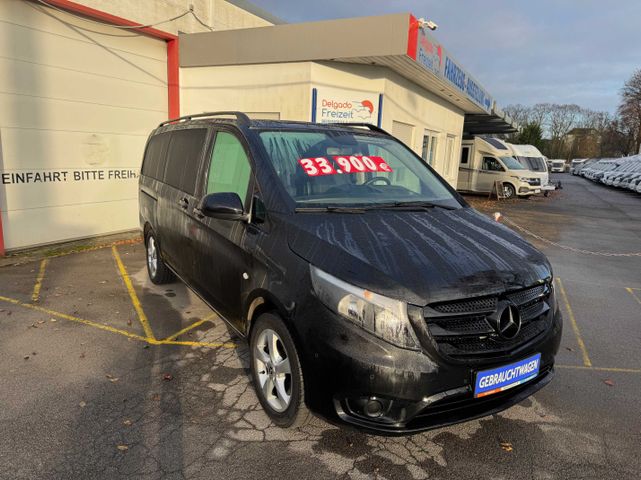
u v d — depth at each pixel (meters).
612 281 6.98
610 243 10.45
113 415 3.14
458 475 2.69
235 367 3.86
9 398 3.31
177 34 10.08
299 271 2.71
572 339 4.71
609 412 3.39
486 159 22.56
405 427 2.45
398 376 2.38
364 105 10.45
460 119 18.17
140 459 2.71
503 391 2.66
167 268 5.61
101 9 8.41
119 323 4.72
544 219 14.54
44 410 3.17
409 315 2.41
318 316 2.55
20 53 7.43
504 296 2.64
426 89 13.47
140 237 9.10
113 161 9.17
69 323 4.69
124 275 6.38
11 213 7.56
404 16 8.51
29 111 7.64
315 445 2.89
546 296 2.95
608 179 34.97
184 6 10.15
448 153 17.31
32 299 5.36
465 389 2.50
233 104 10.27
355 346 2.43
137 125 9.59
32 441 2.84
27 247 7.86
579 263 8.18
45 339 4.30
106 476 2.57
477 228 3.28
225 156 3.87
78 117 8.43
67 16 8.02
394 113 11.35
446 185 4.21
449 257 2.70
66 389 3.45
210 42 9.92
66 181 8.36
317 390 2.58
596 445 3.00
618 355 4.36
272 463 2.72
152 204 5.40
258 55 9.67
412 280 2.48
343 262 2.58
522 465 2.79
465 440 3.00
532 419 3.27
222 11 11.39
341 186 3.52
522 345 2.71
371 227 2.97
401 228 3.01
